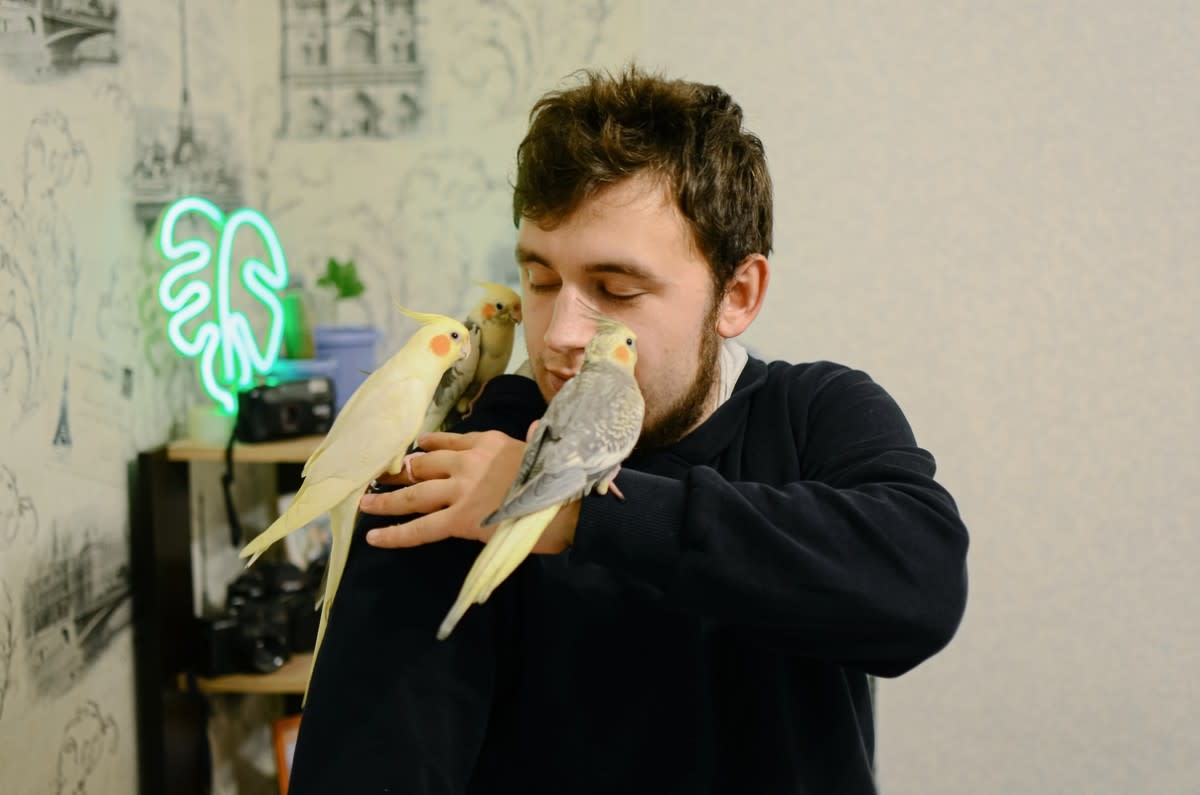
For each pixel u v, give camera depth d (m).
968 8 1.85
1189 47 1.79
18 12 1.20
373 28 1.98
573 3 1.94
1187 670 1.90
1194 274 1.83
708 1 1.91
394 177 2.01
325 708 0.62
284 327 1.82
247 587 1.67
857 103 1.90
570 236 0.63
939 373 1.94
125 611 1.47
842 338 1.96
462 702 0.64
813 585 0.58
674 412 0.69
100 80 1.41
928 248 1.91
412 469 0.65
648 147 0.63
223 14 1.89
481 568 0.51
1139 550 1.90
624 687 0.70
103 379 1.41
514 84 1.96
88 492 1.36
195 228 1.72
